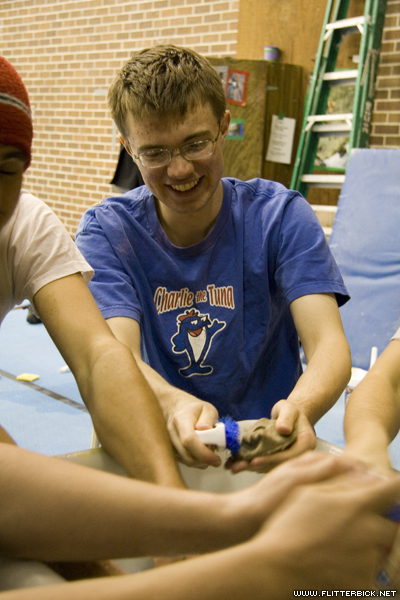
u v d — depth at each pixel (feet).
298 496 1.36
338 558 1.28
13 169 2.14
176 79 3.21
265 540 1.29
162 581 1.23
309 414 2.85
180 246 3.84
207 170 3.45
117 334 3.39
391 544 1.36
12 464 1.61
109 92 3.63
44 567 1.58
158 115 3.26
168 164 3.38
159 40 15.53
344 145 11.98
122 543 1.55
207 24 14.43
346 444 2.44
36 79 19.21
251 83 12.39
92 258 3.68
